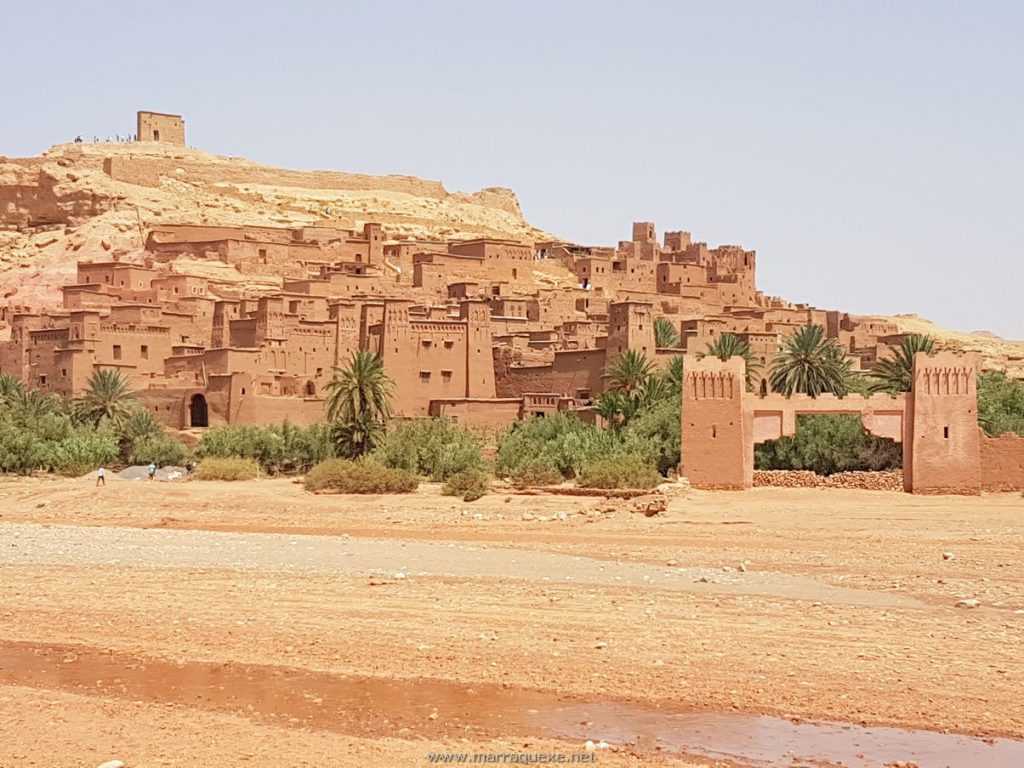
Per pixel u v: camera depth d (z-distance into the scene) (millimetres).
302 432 86062
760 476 58750
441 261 138500
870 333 147125
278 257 139875
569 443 67625
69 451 81875
